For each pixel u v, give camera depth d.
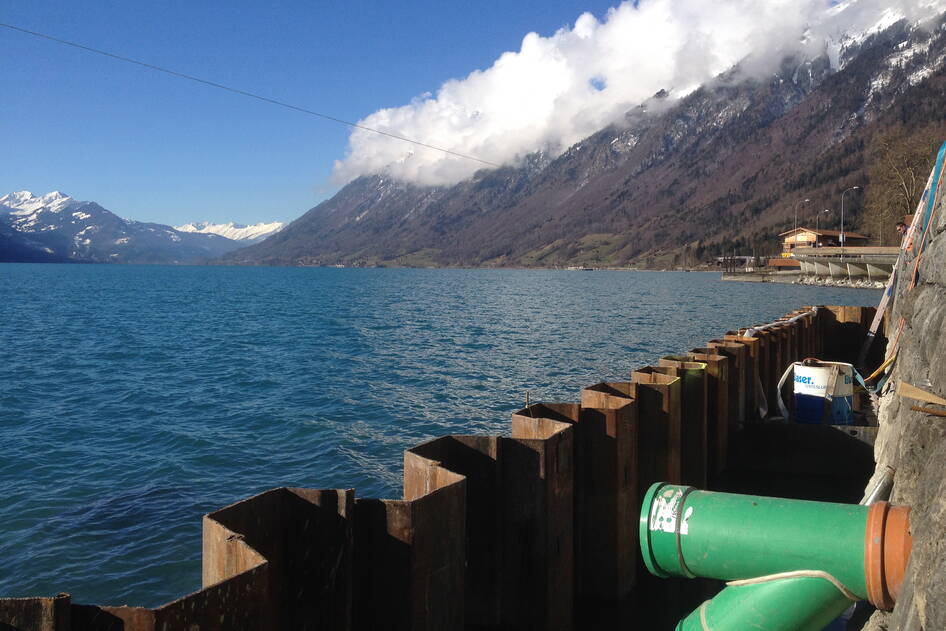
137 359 32.19
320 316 57.47
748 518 5.08
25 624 3.54
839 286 91.00
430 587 5.05
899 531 4.59
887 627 4.86
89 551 10.80
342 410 20.77
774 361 15.78
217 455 16.06
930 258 7.04
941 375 5.06
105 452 16.23
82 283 132.88
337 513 4.96
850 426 12.38
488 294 95.06
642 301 74.12
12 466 15.01
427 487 5.72
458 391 23.70
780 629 4.81
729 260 182.38
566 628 6.74
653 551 5.37
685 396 9.72
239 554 4.16
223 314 59.97
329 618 5.02
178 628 3.61
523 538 6.46
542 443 6.36
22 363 30.62
